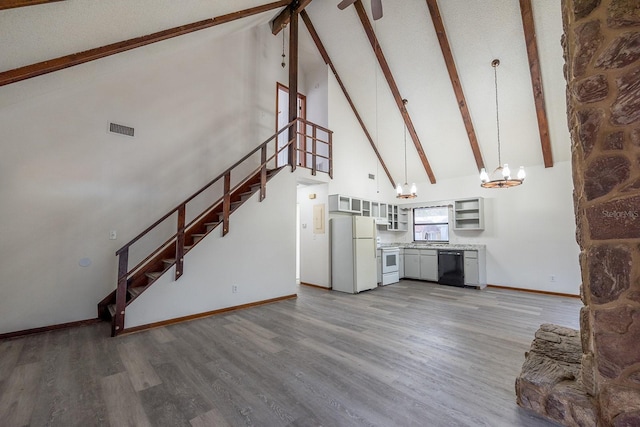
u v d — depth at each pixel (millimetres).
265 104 5949
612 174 1459
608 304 1453
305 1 5223
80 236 3766
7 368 2469
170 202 4539
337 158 6562
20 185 3408
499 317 3986
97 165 3920
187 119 4793
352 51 6074
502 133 5781
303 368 2463
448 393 2076
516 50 4668
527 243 5926
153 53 3980
